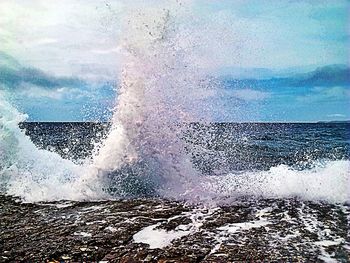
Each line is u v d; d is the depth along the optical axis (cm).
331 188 711
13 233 518
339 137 2192
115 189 743
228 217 585
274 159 1148
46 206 652
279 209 624
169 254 445
